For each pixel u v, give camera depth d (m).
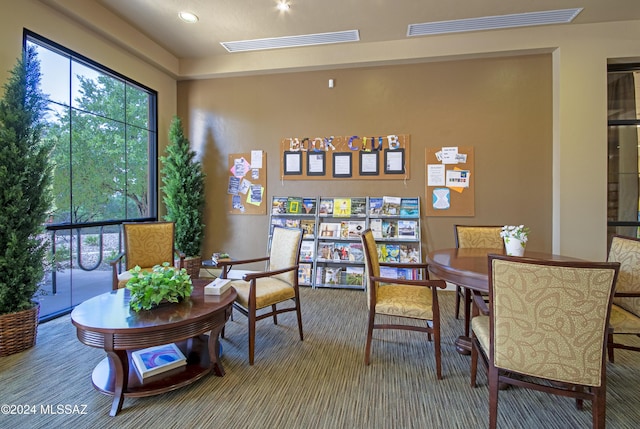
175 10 3.21
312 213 4.15
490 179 3.78
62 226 3.04
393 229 3.94
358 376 2.05
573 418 1.67
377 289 2.36
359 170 4.06
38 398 1.80
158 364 1.95
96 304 2.03
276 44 3.89
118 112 3.66
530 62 3.67
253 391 1.89
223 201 4.45
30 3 2.68
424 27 3.49
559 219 3.52
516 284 1.38
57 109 2.98
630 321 1.87
